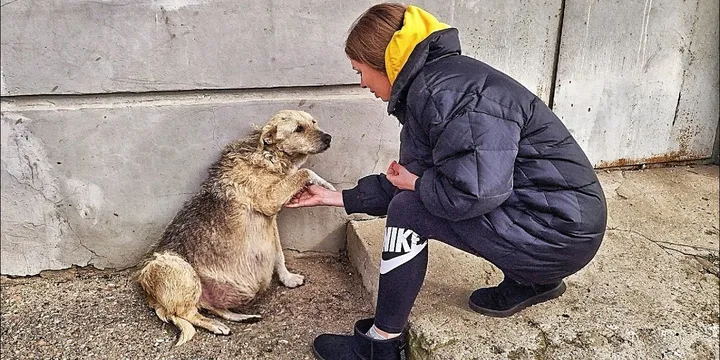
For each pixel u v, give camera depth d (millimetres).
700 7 3842
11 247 3330
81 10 2943
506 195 2156
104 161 3217
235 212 3076
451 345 2557
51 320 3090
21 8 2898
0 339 2945
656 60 3887
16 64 2984
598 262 3139
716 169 4215
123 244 3416
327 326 3059
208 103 3195
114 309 3186
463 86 2203
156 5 2986
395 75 2344
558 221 2342
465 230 2383
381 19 2314
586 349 2588
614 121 3982
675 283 2990
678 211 3639
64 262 3412
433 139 2225
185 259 3020
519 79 3695
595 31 3707
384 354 2574
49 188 3230
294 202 3141
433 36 2266
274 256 3299
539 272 2445
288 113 3082
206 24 3055
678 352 2605
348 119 3355
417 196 2410
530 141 2318
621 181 3979
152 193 3322
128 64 3068
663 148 4152
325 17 3148
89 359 2826
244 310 3199
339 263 3609
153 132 3197
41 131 3111
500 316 2717
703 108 4121
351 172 3475
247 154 3092
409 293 2475
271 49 3154
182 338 2918
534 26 3580
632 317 2734
